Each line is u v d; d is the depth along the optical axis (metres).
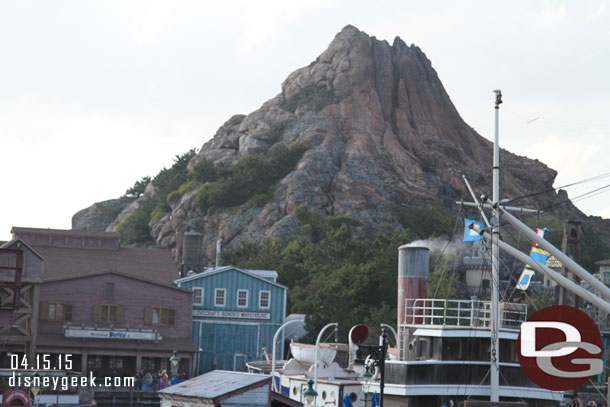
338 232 135.12
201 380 36.81
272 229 168.12
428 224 182.25
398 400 49.16
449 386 49.12
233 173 192.38
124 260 90.38
